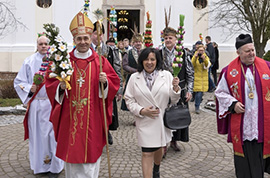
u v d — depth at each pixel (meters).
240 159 3.42
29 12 14.01
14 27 13.99
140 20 14.23
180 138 4.92
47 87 3.25
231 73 3.44
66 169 3.30
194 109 8.66
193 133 6.20
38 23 14.06
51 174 4.08
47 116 4.06
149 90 3.40
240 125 3.37
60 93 3.25
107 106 3.39
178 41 3.60
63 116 3.27
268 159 3.50
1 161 4.67
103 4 14.11
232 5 13.38
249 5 11.30
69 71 3.06
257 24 11.27
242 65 3.42
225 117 3.59
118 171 4.28
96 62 3.33
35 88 4.04
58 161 4.05
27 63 4.16
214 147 5.32
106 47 5.22
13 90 10.15
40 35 4.32
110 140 5.34
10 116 7.76
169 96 3.49
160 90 3.41
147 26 4.43
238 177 3.46
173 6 14.06
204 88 7.93
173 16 14.08
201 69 7.88
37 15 14.03
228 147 5.31
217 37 14.27
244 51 3.29
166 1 14.09
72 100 3.23
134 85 3.45
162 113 3.46
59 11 13.92
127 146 5.40
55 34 3.13
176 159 4.75
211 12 14.04
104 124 3.30
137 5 14.16
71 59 3.29
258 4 11.18
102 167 4.41
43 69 3.98
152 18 14.18
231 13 12.85
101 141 3.31
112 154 4.97
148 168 3.43
